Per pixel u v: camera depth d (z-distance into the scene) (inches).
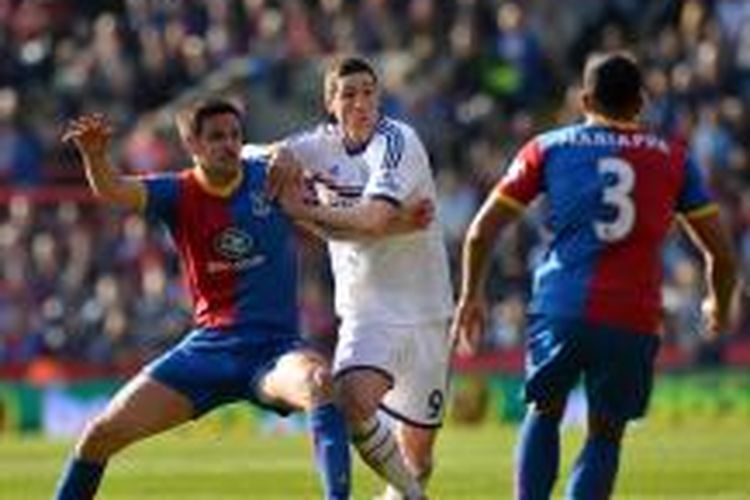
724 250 1409.9
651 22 3959.2
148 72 3912.4
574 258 1389.0
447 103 3740.2
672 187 1397.6
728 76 3727.9
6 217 3590.1
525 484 1411.2
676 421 3166.8
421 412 1587.1
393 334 1552.7
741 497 1892.2
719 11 3909.9
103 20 3993.6
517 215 1402.6
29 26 4055.1
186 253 1450.5
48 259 3486.7
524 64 3806.6
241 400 1451.8
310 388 1391.5
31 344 3408.0
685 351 3243.1
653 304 1391.5
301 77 3878.0
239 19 3993.6
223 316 1446.9
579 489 1397.6
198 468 2289.6
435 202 1546.5
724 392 3171.8
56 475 2207.2
